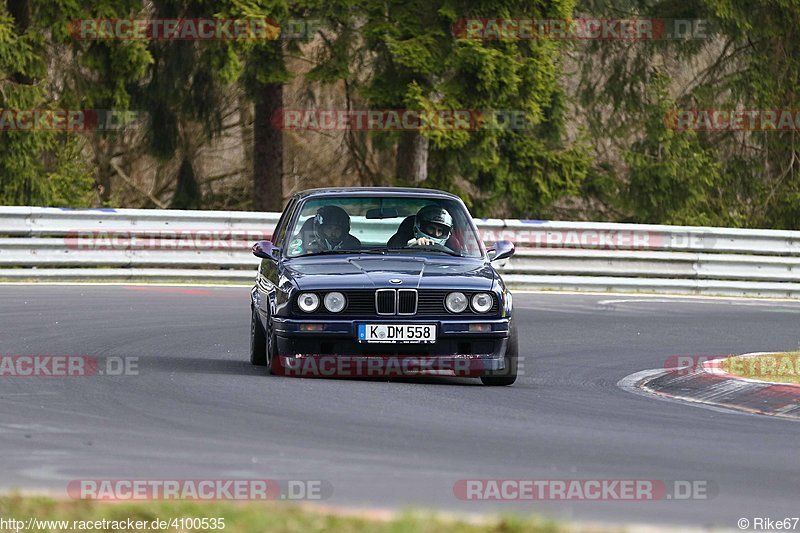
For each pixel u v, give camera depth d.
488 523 19.30
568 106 118.12
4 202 90.25
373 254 38.75
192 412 30.06
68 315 51.56
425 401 32.78
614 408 33.31
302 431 27.91
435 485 22.86
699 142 118.56
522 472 24.23
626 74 116.62
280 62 93.31
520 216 107.06
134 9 90.56
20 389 33.25
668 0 114.50
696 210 116.25
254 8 88.12
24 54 87.75
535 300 64.81
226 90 107.81
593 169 118.12
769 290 73.75
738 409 34.59
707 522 20.77
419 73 92.44
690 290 73.06
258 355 39.97
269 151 102.44
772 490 23.31
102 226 67.81
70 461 24.14
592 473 24.34
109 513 19.62
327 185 118.31
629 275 72.75
